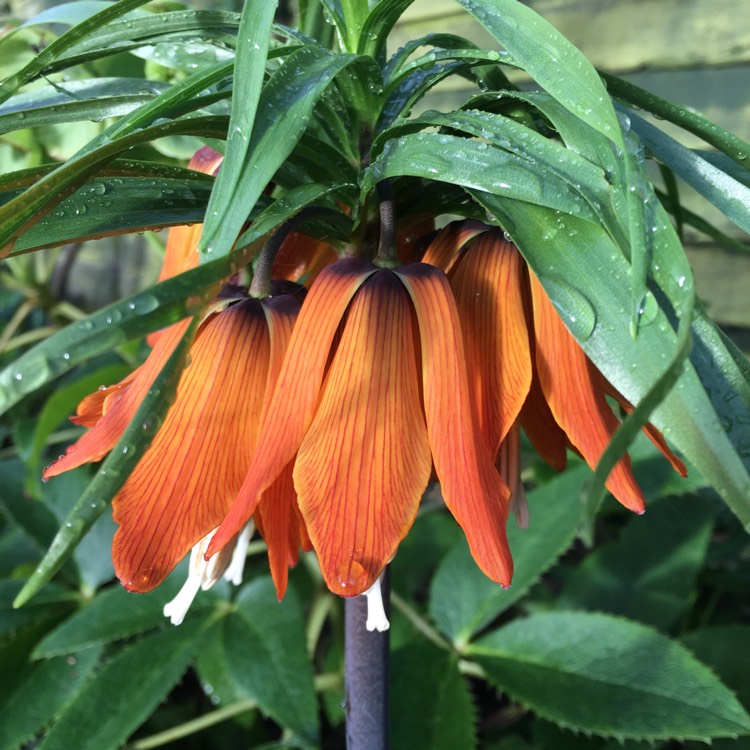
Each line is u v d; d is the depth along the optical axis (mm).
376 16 156
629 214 113
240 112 116
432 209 161
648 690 250
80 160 121
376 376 135
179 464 138
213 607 294
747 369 138
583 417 144
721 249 429
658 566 320
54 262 509
